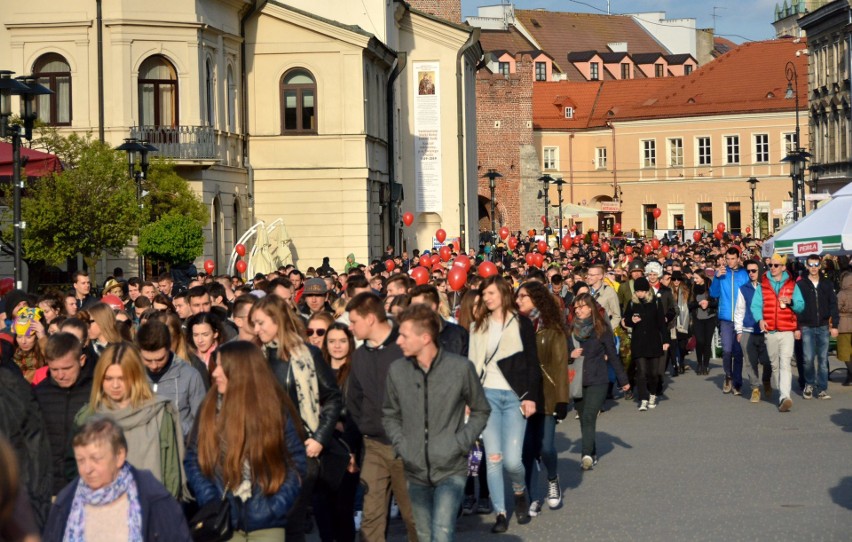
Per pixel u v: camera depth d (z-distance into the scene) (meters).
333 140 78.25
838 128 128.88
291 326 17.14
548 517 22.11
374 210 82.12
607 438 31.39
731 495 23.50
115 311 24.03
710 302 46.50
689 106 167.88
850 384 41.22
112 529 12.28
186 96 68.44
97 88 67.25
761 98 163.00
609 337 27.20
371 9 86.31
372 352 18.86
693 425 33.25
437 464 16.66
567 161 179.38
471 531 21.22
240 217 76.00
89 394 16.97
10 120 60.88
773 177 162.25
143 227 55.75
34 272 56.47
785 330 35.16
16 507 8.27
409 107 98.12
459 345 21.39
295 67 78.06
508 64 191.12
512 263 58.50
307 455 16.62
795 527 20.69
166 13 67.88
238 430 13.81
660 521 21.41
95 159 54.38
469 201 108.56
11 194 52.59
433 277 40.34
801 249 45.78
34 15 67.31
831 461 27.02
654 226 172.38
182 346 19.95
